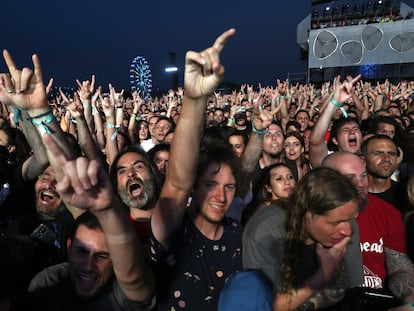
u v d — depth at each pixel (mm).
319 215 1673
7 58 1557
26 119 2494
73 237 1641
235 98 13234
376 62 25328
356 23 26281
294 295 1679
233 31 1392
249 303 1529
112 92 4852
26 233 2742
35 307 1565
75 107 3195
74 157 1539
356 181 2488
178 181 1651
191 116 1581
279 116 7480
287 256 1750
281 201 2027
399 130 4867
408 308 2072
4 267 1418
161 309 1670
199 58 1409
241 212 3078
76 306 1667
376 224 2555
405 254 2473
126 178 2818
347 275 1966
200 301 1686
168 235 1688
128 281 1431
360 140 4254
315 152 3303
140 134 6727
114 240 1345
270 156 4281
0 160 3264
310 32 26641
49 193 2830
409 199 2559
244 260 1853
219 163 1771
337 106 3170
